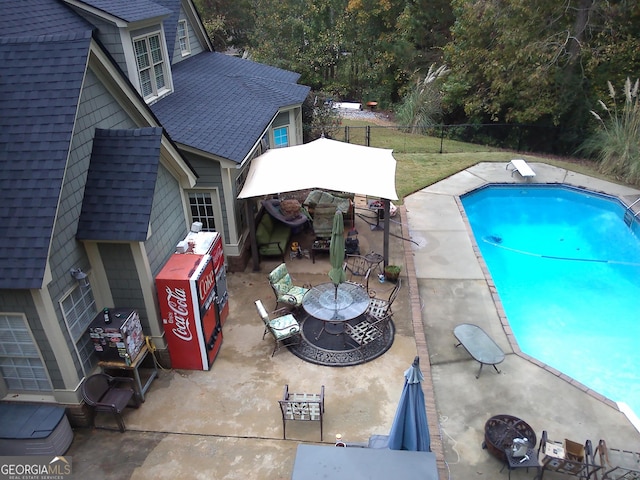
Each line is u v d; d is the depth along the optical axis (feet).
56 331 26.91
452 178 68.80
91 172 29.81
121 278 31.09
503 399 31.50
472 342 34.37
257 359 35.14
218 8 128.57
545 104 83.76
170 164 35.22
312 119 80.43
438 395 31.89
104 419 30.48
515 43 80.79
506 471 26.68
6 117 26.50
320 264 46.80
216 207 43.88
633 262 52.34
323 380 33.06
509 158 77.00
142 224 28.68
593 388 35.29
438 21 116.37
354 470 20.48
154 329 32.91
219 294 37.09
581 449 26.35
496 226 60.29
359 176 43.29
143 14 44.01
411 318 39.17
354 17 124.67
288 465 27.25
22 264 24.34
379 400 31.40
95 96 30.45
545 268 51.52
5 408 28.68
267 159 47.50
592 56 77.05
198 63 64.64
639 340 40.65
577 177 69.46
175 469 27.12
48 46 27.68
